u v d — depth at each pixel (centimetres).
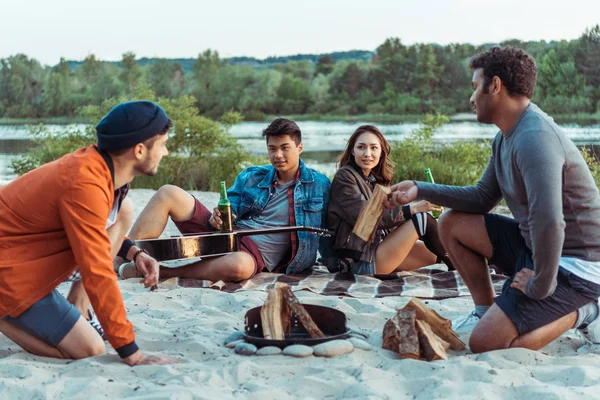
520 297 326
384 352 332
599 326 337
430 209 509
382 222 505
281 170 524
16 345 341
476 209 372
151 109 315
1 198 313
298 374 302
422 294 459
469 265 378
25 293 307
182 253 476
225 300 432
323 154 1748
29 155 1376
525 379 293
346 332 348
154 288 465
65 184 301
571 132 2139
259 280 498
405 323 328
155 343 346
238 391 281
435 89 5728
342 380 290
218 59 6638
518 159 324
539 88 3784
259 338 332
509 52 332
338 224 513
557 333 331
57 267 312
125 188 334
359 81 6181
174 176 1209
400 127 3247
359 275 506
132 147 312
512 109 333
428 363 309
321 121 4706
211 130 1286
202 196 1036
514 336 325
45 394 274
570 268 327
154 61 6731
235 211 535
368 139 514
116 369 302
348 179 511
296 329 359
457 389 279
